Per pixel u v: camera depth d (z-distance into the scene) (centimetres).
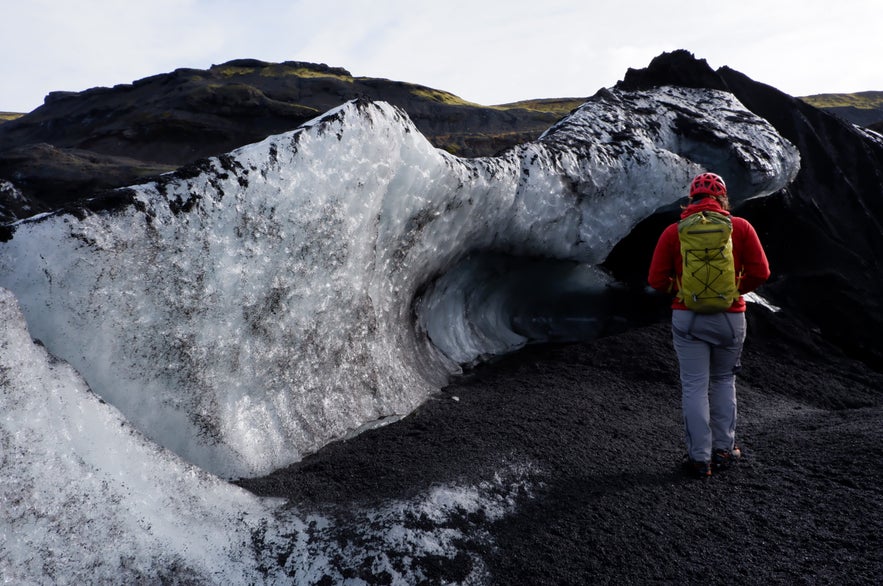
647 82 848
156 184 299
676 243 350
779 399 542
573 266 660
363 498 305
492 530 291
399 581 256
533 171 562
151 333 289
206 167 316
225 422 322
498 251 573
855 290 750
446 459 348
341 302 398
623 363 571
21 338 235
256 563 258
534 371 562
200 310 309
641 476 343
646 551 278
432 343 553
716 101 792
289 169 346
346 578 255
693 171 679
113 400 276
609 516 302
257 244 333
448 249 511
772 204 812
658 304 729
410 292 497
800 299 766
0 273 250
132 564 232
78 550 221
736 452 358
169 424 296
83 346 265
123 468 252
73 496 228
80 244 262
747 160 684
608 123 690
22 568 206
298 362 370
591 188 614
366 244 411
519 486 326
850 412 438
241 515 277
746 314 698
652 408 475
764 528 290
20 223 260
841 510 296
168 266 293
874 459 333
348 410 398
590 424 420
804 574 258
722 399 351
